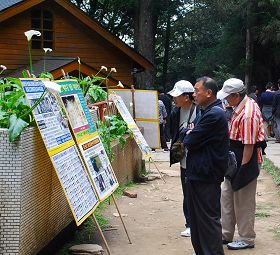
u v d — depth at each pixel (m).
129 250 5.62
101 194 5.37
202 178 4.69
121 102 9.92
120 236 6.12
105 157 5.90
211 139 4.67
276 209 7.53
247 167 5.45
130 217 7.04
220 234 4.78
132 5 27.44
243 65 24.59
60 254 5.31
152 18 26.98
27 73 5.43
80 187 4.84
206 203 4.72
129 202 7.96
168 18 31.86
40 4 16.42
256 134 5.38
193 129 4.71
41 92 4.58
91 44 17.42
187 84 5.91
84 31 17.25
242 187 5.47
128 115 9.85
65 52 17.02
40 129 4.36
